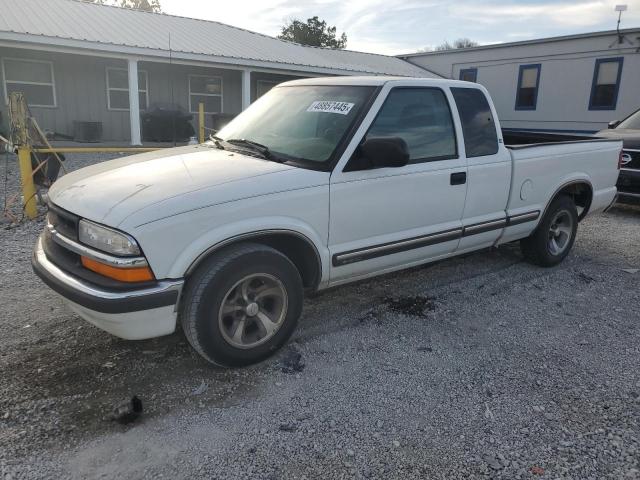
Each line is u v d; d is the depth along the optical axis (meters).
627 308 4.55
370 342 3.79
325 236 3.57
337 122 3.78
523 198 4.91
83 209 3.06
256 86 20.27
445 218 4.29
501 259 5.79
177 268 2.95
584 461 2.61
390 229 3.93
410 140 4.00
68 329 3.82
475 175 4.40
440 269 5.40
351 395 3.12
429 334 3.95
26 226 6.54
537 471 2.53
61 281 3.01
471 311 4.39
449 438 2.76
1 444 2.59
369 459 2.59
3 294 4.40
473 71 22.53
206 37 18.42
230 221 3.10
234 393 3.11
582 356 3.67
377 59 24.06
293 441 2.71
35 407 2.90
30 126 7.22
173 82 18.53
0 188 8.95
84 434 2.70
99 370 3.30
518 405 3.07
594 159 5.66
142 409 2.92
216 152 3.93
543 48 19.88
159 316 2.97
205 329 3.09
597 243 6.60
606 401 3.12
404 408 3.01
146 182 3.21
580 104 19.17
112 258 2.85
